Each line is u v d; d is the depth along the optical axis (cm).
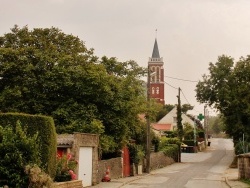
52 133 1961
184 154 7162
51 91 2942
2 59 2995
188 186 2678
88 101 2948
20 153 1712
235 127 5244
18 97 2936
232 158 6212
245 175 3069
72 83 2864
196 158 6284
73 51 3350
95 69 2944
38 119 1914
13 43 3319
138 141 4219
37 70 2975
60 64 2953
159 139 5106
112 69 3512
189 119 10919
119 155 3269
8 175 1691
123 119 3078
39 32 3350
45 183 1684
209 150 8450
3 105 2942
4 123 1884
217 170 4209
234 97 5222
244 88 5159
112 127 3030
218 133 18750
